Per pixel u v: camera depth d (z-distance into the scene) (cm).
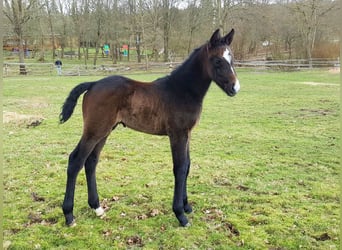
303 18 2956
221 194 452
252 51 3225
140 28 3216
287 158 606
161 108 359
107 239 344
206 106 1182
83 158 364
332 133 785
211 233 354
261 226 367
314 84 1812
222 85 354
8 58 3491
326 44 3011
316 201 432
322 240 343
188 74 361
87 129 363
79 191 458
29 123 848
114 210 402
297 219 380
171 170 544
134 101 360
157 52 3478
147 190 462
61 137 749
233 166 561
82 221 379
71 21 3406
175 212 367
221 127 865
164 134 375
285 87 1708
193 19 3259
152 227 365
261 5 2889
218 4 2766
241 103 1245
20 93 1428
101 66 2762
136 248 327
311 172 537
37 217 385
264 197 438
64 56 3962
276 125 880
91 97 361
